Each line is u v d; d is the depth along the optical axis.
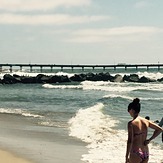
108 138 13.68
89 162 9.91
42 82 77.00
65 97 38.44
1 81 76.12
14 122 18.08
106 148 11.83
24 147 11.77
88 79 83.00
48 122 18.08
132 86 60.22
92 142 12.88
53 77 77.88
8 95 42.09
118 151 11.37
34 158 10.23
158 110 24.91
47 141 12.95
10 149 11.43
